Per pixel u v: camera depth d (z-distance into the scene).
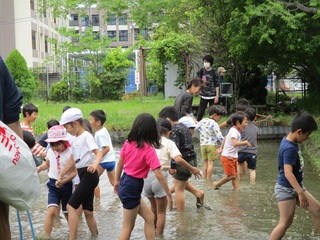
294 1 15.04
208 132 9.79
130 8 22.28
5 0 36.16
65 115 6.17
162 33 29.02
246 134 9.36
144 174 5.38
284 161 5.13
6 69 3.28
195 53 24.53
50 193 6.24
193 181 9.64
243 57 17.78
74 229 5.93
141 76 27.16
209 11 19.83
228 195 8.38
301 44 15.44
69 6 28.70
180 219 6.91
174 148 6.66
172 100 27.66
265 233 6.23
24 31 36.66
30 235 6.36
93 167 5.99
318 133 14.27
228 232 6.29
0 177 3.00
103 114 7.73
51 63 37.25
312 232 6.23
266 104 20.86
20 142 3.13
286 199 5.23
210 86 13.12
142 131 5.36
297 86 34.44
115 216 7.21
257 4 14.66
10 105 3.30
